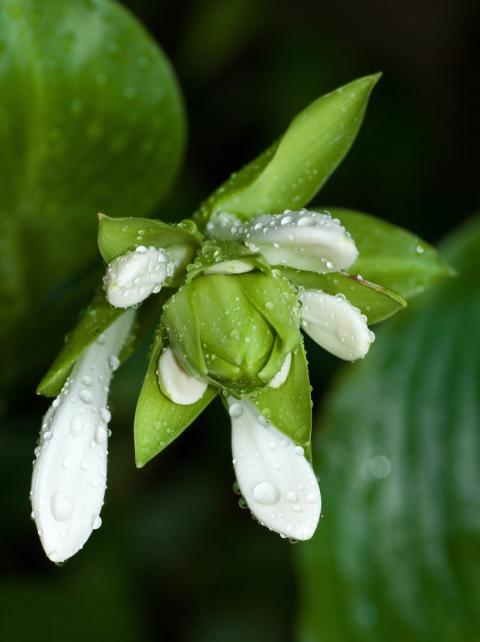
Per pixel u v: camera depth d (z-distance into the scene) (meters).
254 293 0.38
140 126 0.45
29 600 0.50
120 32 0.44
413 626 0.48
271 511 0.38
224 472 0.58
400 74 0.67
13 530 0.55
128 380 0.52
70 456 0.38
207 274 0.39
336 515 0.49
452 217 0.62
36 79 0.44
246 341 0.38
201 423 0.57
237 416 0.39
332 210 0.42
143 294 0.38
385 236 0.42
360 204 0.62
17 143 0.44
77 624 0.50
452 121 0.68
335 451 0.49
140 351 0.52
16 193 0.45
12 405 0.51
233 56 0.65
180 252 0.39
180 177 0.60
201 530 0.58
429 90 0.69
